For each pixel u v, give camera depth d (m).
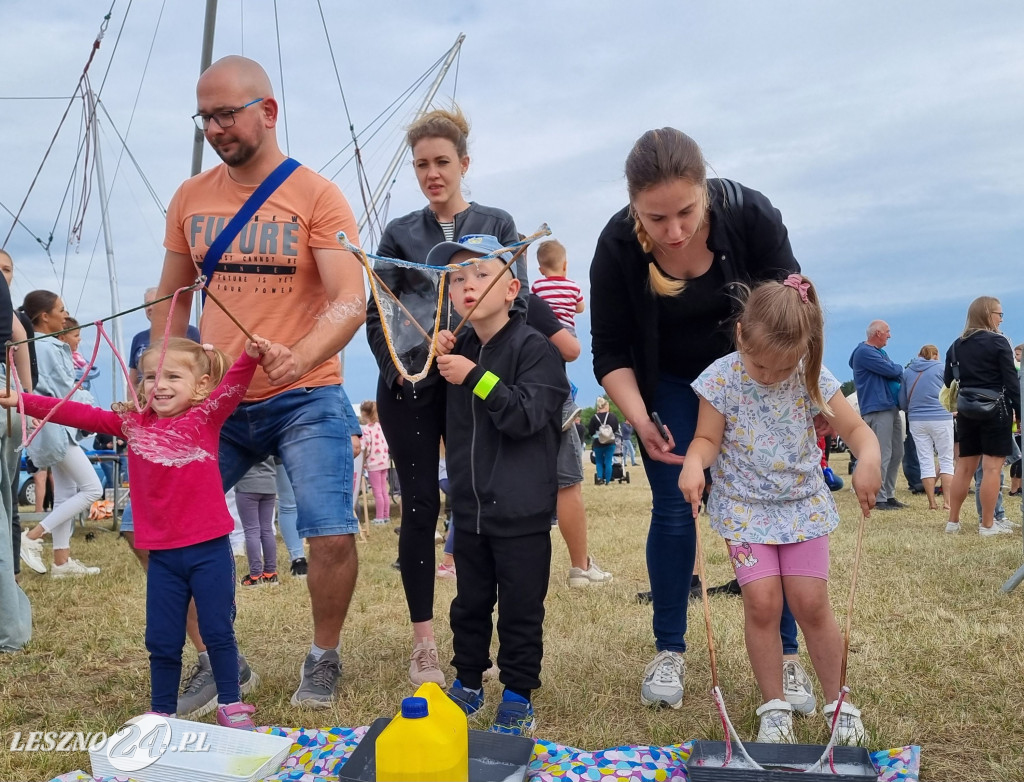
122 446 9.23
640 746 2.54
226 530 2.76
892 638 3.62
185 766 2.35
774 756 2.30
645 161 2.54
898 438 9.01
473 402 2.86
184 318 3.33
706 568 5.81
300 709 3.02
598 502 11.67
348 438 3.17
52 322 6.15
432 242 3.32
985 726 2.70
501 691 3.15
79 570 6.09
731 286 2.87
